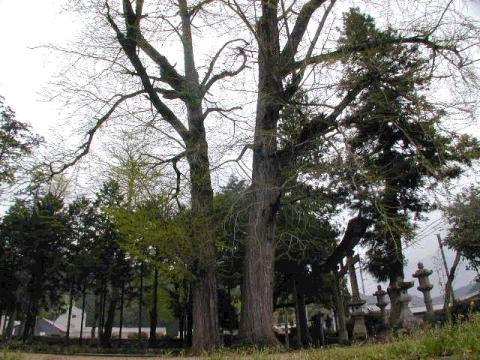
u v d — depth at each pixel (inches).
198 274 489.7
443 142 468.1
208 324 477.1
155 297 1067.3
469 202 589.9
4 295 1123.3
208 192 490.3
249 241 484.7
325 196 655.1
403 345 220.1
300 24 538.6
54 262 1095.0
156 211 470.0
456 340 198.5
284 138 480.4
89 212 1022.4
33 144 778.8
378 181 455.8
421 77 479.8
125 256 1042.7
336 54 462.3
